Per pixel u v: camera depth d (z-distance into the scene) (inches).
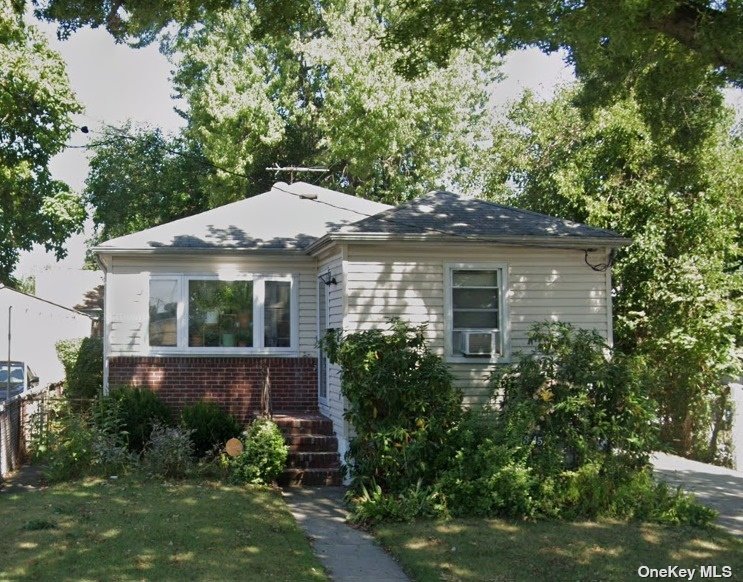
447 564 349.7
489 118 1125.1
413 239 557.0
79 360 867.4
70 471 532.1
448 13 486.6
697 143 577.0
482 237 564.7
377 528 417.4
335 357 506.9
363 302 569.6
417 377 481.1
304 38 1225.4
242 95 1197.7
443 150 1233.4
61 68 858.8
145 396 605.0
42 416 613.0
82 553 346.0
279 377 659.4
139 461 559.2
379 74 1128.2
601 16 392.5
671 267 718.5
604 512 439.8
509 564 350.3
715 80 498.6
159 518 412.5
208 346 654.5
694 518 432.8
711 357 665.0
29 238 1032.2
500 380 502.3
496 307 591.5
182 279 655.1
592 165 768.3
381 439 465.7
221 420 582.9
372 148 1144.8
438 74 1186.6
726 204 733.9
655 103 556.4
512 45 476.7
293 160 1343.5
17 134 908.0
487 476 442.6
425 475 462.0
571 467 456.4
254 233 682.8
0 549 352.5
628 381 464.1
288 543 380.5
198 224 698.2
